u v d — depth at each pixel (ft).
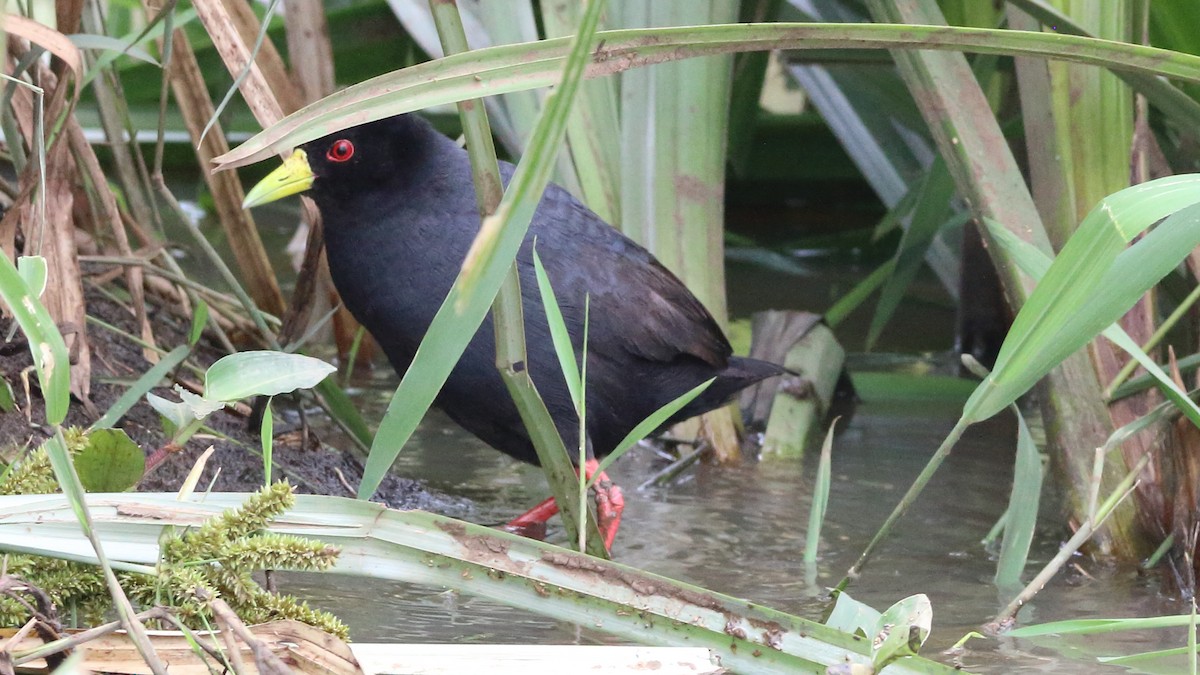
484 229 11.10
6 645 13.51
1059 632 17.11
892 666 15.25
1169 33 25.52
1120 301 17.65
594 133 32.17
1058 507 26.84
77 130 26.78
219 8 22.13
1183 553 22.65
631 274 25.58
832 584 22.49
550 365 24.41
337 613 19.85
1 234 23.07
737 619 15.70
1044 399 24.93
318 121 14.82
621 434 26.37
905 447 31.81
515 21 31.09
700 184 30.94
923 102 24.67
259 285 33.35
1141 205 16.17
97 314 29.73
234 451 26.07
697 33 15.70
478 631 19.24
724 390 27.91
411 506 26.45
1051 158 25.35
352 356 33.65
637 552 24.16
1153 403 24.41
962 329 39.50
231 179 32.24
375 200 24.61
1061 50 16.97
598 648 15.55
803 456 31.09
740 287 45.73
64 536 14.80
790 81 52.29
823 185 55.77
